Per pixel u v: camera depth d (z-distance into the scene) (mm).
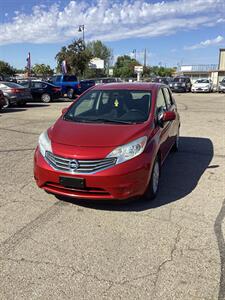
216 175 6207
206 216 4500
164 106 6387
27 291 3020
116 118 5328
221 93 34781
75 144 4484
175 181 5867
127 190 4355
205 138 9688
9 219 4375
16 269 3334
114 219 4391
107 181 4270
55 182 4484
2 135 9820
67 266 3389
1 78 36812
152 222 4316
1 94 15734
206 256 3553
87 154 4312
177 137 7844
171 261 3469
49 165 4512
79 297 2945
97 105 5730
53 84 24750
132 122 5172
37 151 4832
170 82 36281
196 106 19344
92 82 27641
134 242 3834
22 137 9531
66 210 4645
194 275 3238
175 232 4062
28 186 5535
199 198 5109
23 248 3703
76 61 49219
